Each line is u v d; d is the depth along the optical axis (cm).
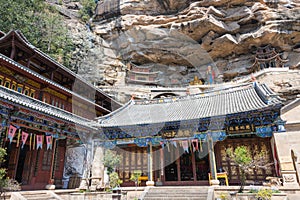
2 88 1099
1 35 1479
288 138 1269
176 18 3456
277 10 3322
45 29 3091
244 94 1653
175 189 1220
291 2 3359
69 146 1767
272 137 1310
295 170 1181
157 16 3447
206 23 3362
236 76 3806
